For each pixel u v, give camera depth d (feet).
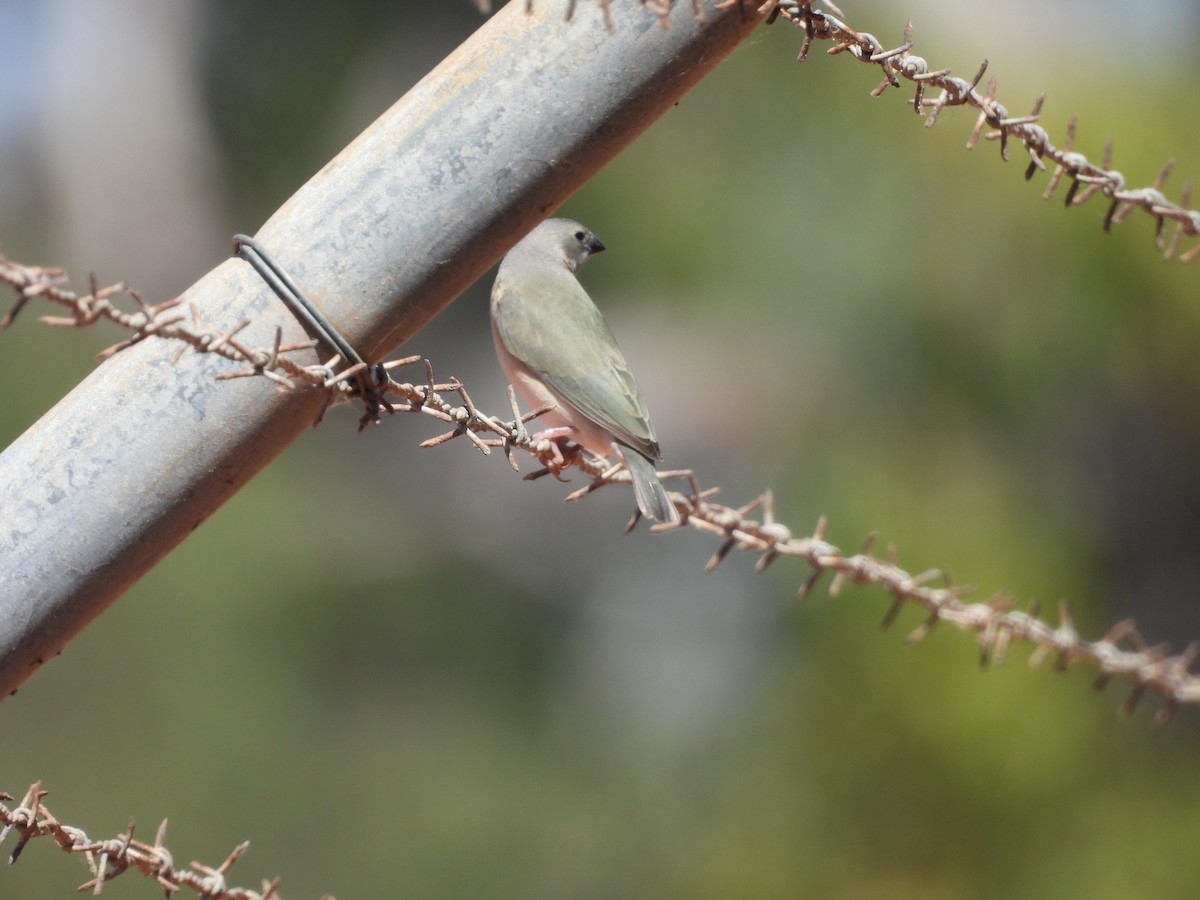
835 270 75.15
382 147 24.11
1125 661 38.91
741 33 24.86
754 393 84.38
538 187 24.43
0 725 92.02
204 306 23.62
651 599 122.01
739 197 80.79
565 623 116.26
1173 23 69.21
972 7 71.05
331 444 110.22
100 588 23.43
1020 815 55.06
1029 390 69.10
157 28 122.21
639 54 24.27
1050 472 69.87
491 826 96.27
